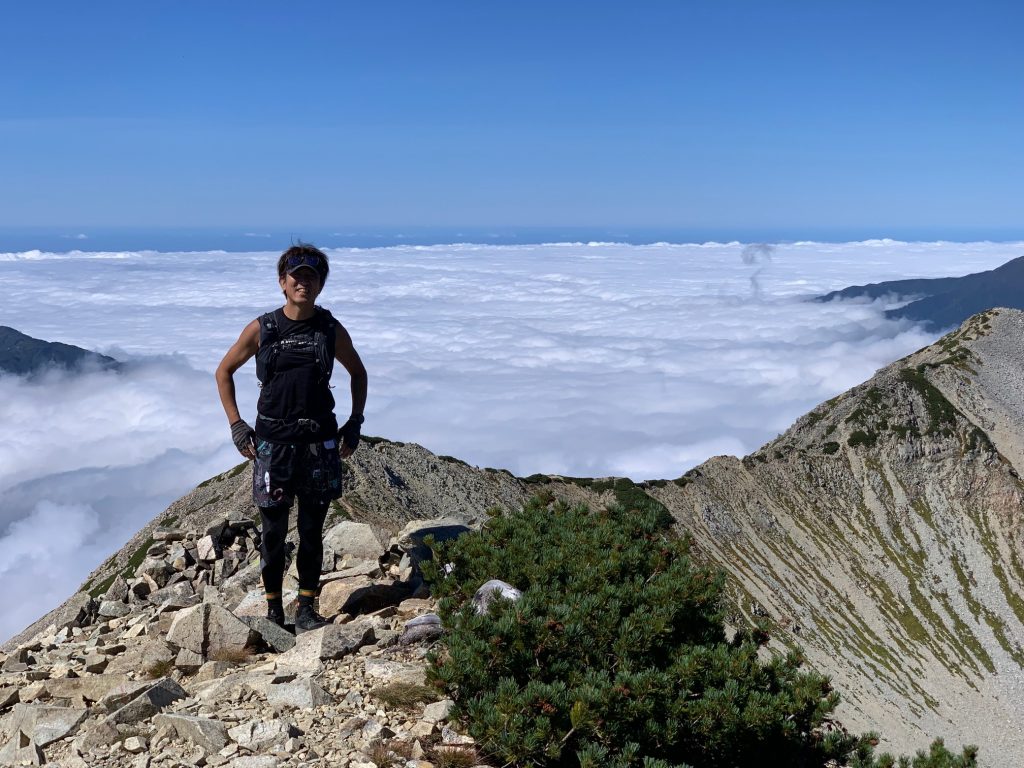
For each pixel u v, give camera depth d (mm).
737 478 127125
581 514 9914
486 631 6910
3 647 12070
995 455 131250
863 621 105812
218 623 8258
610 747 6211
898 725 84688
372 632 8398
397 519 51531
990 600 110812
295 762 5957
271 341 8047
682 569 8156
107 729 6441
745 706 6691
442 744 6457
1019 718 88500
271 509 8359
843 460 133375
